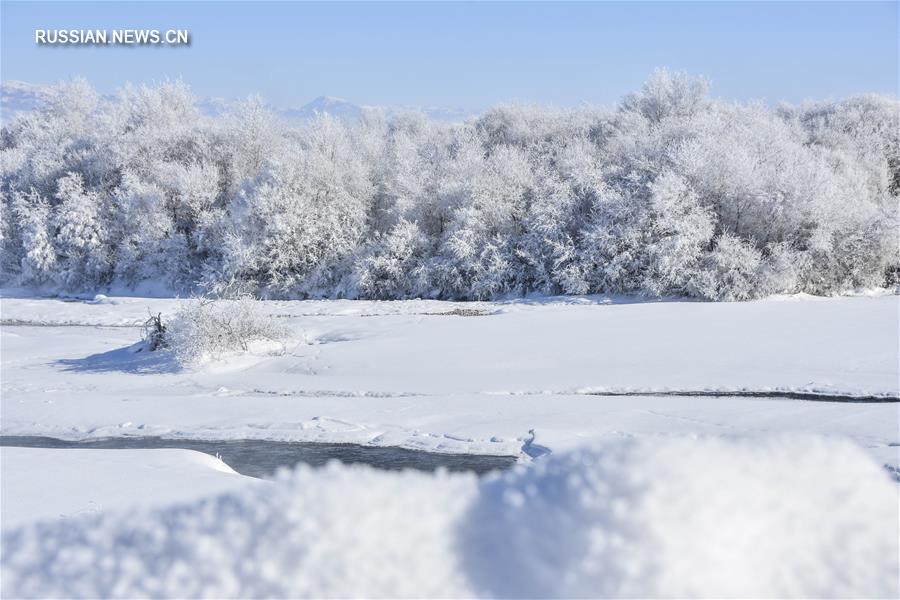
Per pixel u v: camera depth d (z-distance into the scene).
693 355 16.89
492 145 44.22
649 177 31.53
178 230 39.50
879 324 19.09
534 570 0.99
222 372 18.41
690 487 1.03
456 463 10.90
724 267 28.61
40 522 1.22
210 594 0.95
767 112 40.16
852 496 1.10
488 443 11.66
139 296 38.25
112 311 32.84
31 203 41.62
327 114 40.28
